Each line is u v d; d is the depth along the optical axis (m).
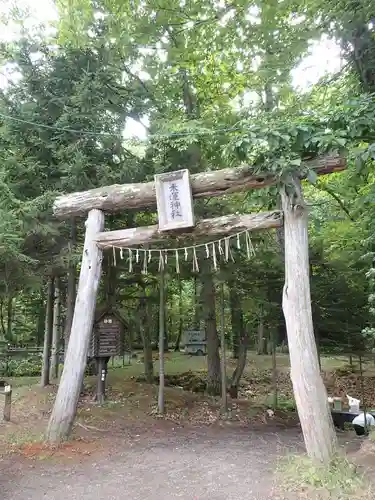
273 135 5.58
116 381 10.91
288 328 5.61
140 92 9.29
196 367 14.66
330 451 5.07
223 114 9.60
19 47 8.59
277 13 8.15
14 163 8.09
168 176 6.52
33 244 8.74
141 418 8.23
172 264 9.27
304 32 7.40
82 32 8.73
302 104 8.29
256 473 5.23
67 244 8.77
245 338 11.29
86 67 8.90
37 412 8.04
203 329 19.58
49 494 4.59
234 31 8.95
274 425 8.66
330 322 9.26
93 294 6.96
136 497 4.55
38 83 8.85
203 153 9.17
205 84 11.45
